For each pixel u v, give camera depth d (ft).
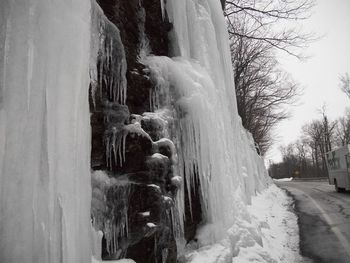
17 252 6.93
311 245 21.68
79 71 8.77
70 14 8.79
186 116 15.83
